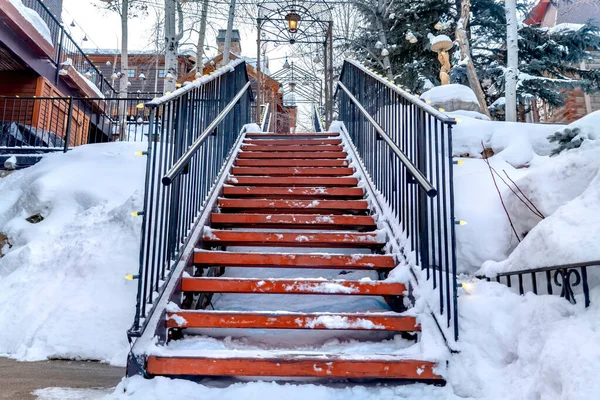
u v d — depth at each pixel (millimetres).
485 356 1885
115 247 3314
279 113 20141
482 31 11609
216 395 1755
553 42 10492
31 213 4461
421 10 11648
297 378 1945
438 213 2320
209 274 3117
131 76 18578
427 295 2285
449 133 2129
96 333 2662
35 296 3027
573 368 1356
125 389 1791
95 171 4883
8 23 6508
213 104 4172
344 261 2779
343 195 3949
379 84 4191
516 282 2273
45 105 7504
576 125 3086
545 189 2611
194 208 3119
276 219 3379
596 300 1600
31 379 2096
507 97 6387
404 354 1961
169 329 2336
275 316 2203
